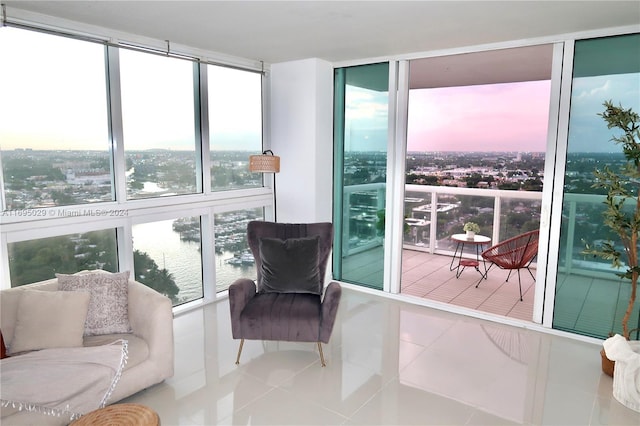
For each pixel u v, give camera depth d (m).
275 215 5.09
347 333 3.76
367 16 3.00
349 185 4.89
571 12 2.90
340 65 4.71
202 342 3.55
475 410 2.62
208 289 4.46
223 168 4.55
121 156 3.62
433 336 3.70
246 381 2.95
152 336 2.71
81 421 1.90
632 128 2.94
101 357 2.43
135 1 2.72
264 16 3.01
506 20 3.09
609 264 3.47
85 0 2.71
